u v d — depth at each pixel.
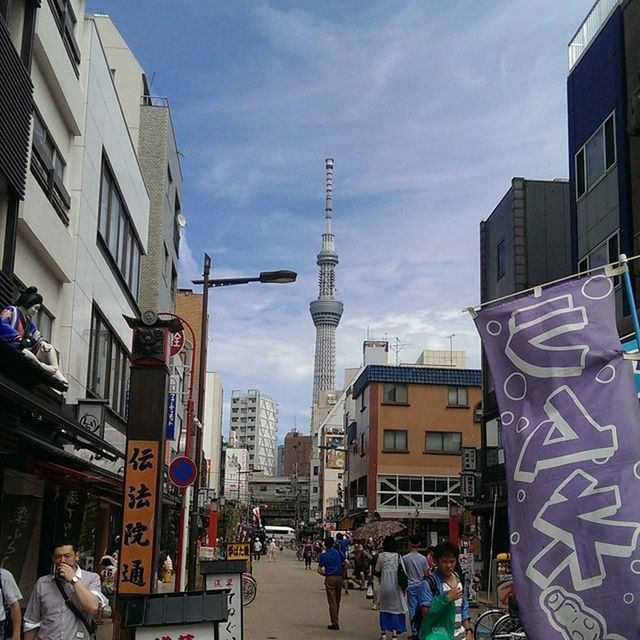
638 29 20.25
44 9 15.64
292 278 22.98
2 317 11.70
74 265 18.38
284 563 62.69
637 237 19.38
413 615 8.20
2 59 12.51
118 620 9.49
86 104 19.38
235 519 58.88
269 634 16.98
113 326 23.47
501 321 6.17
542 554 5.59
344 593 28.91
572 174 24.23
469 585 21.61
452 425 53.16
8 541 15.92
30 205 14.87
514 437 5.91
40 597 7.35
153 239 33.28
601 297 6.02
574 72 24.30
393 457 52.44
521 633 13.20
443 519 51.81
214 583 12.58
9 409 11.65
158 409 9.75
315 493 112.62
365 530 29.64
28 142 14.20
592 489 5.61
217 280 23.06
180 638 7.50
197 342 52.81
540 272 30.34
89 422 14.99
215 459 74.00
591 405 5.79
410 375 53.47
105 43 34.50
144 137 33.91
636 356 6.15
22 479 15.84
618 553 5.45
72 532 19.12
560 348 5.95
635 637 5.31
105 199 22.09
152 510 9.55
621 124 20.86
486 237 34.66
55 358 13.59
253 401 197.50
